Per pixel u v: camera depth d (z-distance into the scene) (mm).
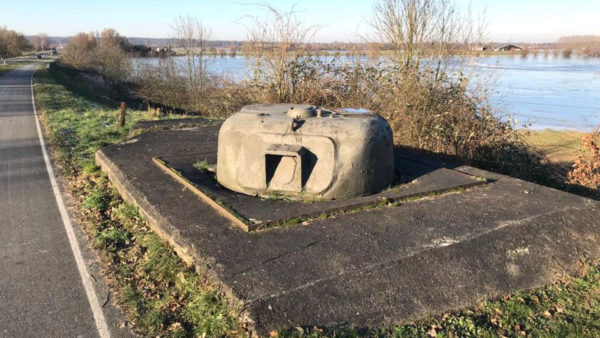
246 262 3838
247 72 11477
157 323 3463
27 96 21156
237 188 5535
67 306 3732
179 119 12008
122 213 5625
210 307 3492
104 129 11469
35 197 6473
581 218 4820
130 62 28531
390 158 5699
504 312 3566
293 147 5238
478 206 5055
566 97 31391
